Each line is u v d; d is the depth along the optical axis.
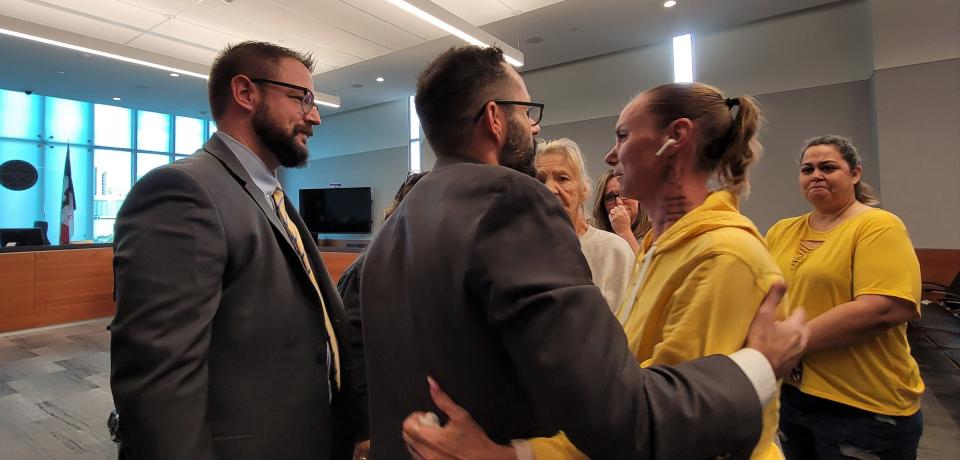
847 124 5.34
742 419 0.45
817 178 1.28
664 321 0.59
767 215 5.78
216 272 0.82
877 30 4.88
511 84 0.66
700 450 0.43
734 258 0.54
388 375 0.58
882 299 1.08
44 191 8.55
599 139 7.02
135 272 0.76
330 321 1.10
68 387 3.11
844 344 1.10
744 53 5.89
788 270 1.31
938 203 4.63
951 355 2.79
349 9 5.25
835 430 1.15
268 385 0.90
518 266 0.46
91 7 5.10
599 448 0.42
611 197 1.80
